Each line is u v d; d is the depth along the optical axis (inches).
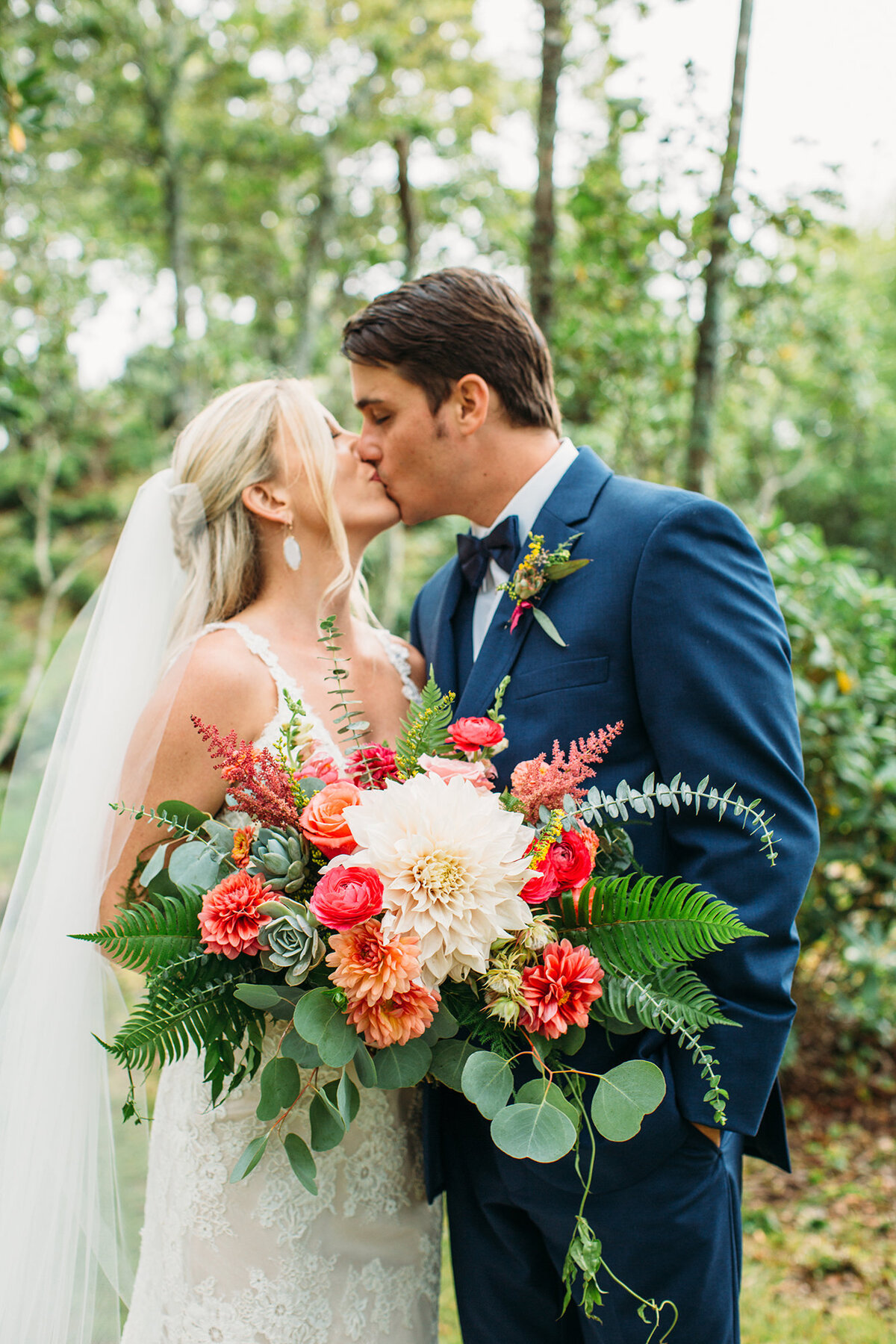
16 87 124.0
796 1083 147.9
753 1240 113.8
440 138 293.7
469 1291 60.5
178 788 57.4
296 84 321.4
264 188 332.5
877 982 135.6
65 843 59.0
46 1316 56.4
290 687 60.2
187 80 317.7
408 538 383.9
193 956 47.8
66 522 652.1
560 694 60.2
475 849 45.4
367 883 45.1
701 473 135.2
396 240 315.0
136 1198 62.9
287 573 65.7
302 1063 48.4
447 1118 61.1
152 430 633.0
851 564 141.5
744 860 53.4
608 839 53.3
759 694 56.1
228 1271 54.7
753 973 52.1
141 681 63.8
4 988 61.4
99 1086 58.9
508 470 68.5
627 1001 47.7
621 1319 53.7
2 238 270.8
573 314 168.2
